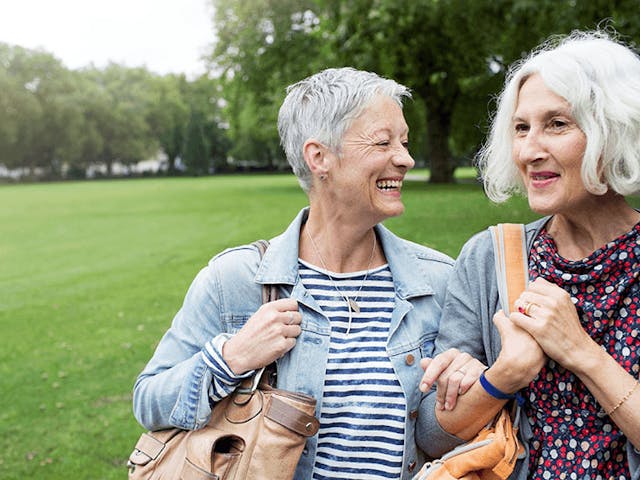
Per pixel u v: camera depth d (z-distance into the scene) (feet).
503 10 51.83
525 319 5.32
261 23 110.52
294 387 6.46
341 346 6.57
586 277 5.34
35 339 29.27
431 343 6.85
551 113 5.25
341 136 6.35
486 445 5.62
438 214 48.01
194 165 270.87
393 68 67.97
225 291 6.75
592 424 5.43
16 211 96.32
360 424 6.48
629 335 5.26
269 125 112.06
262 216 69.15
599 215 5.48
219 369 6.07
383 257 7.08
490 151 5.92
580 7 41.60
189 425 6.15
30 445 18.35
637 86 5.08
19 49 265.34
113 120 286.66
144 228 67.87
